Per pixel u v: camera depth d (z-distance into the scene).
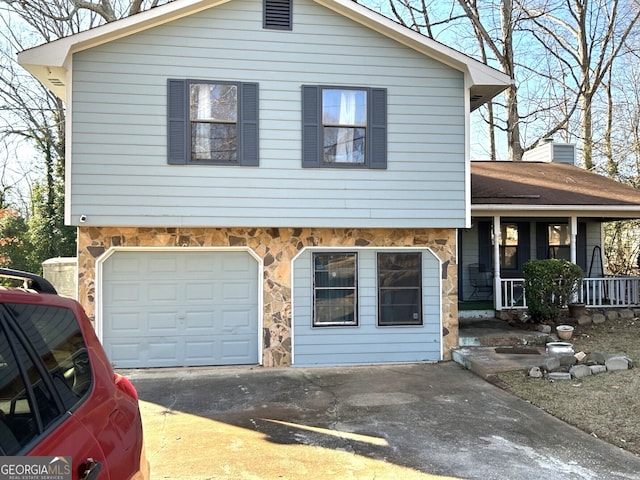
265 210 8.41
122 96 8.01
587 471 4.41
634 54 21.92
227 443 5.10
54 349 2.16
